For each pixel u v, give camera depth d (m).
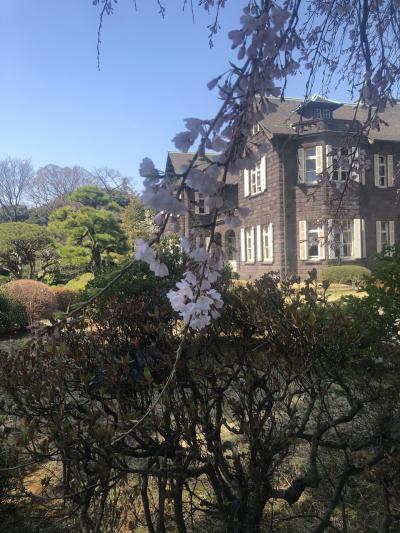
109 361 2.18
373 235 17.88
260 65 1.17
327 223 3.89
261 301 2.27
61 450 1.67
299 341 2.07
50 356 2.03
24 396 1.92
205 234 1.11
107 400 2.10
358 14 2.53
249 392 2.07
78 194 22.00
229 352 2.28
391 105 2.55
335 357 2.10
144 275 4.13
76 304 1.30
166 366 2.09
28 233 17.02
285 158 17.30
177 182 1.06
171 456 2.02
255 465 1.98
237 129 1.11
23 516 2.17
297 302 2.16
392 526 2.32
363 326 2.54
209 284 1.19
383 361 2.17
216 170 1.08
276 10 1.19
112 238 18.81
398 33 2.64
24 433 1.64
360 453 2.59
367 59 2.44
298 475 2.72
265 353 2.23
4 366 2.03
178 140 1.09
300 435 2.12
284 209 17.52
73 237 18.95
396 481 1.80
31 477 2.74
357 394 2.44
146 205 1.11
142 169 1.06
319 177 3.54
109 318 2.48
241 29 1.17
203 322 1.27
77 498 1.85
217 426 2.03
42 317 9.84
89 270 19.31
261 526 2.39
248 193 19.89
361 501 2.50
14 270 17.16
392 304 2.73
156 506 2.52
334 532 2.27
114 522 2.09
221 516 2.02
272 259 18.08
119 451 1.77
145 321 2.52
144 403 2.24
